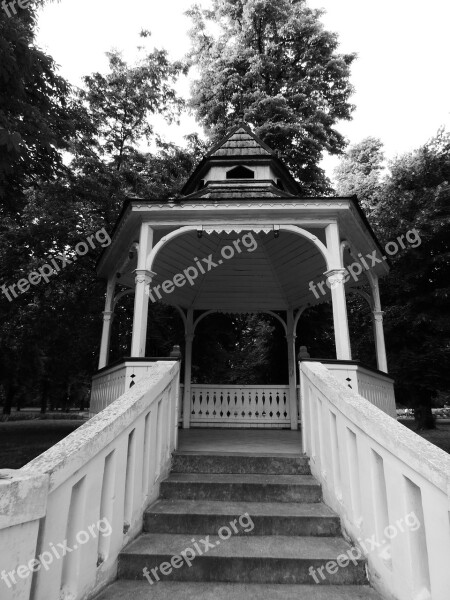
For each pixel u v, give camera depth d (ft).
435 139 47.19
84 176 38.86
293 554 9.23
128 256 22.72
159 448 12.55
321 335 43.83
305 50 57.72
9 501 5.70
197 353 44.45
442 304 40.88
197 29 61.77
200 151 56.34
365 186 67.15
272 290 29.04
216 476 13.17
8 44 17.21
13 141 16.01
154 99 48.29
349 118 58.70
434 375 39.83
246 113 50.57
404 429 8.49
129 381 16.21
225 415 27.89
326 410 12.10
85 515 7.84
